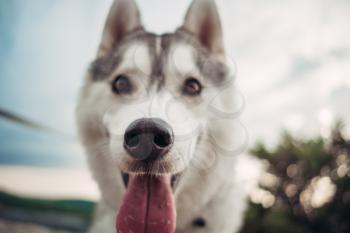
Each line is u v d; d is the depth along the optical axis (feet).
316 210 2.54
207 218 1.26
